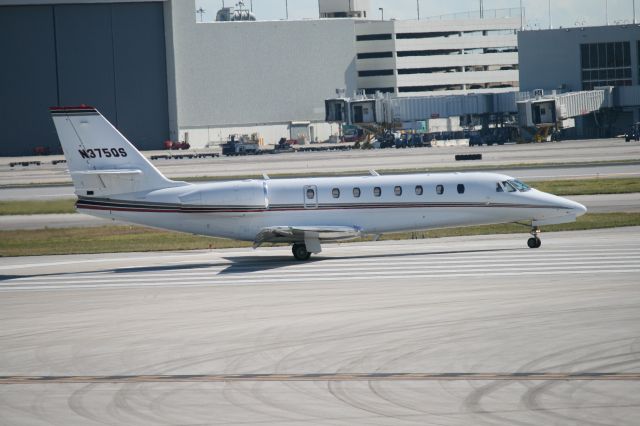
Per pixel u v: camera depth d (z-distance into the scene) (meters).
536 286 111.25
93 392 74.62
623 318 92.00
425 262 135.62
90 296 118.31
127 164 144.62
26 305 113.25
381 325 92.88
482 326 90.81
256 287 119.69
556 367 76.56
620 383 71.94
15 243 186.75
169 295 116.38
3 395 74.81
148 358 84.12
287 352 84.12
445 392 71.12
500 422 64.00
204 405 70.19
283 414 67.38
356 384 74.00
